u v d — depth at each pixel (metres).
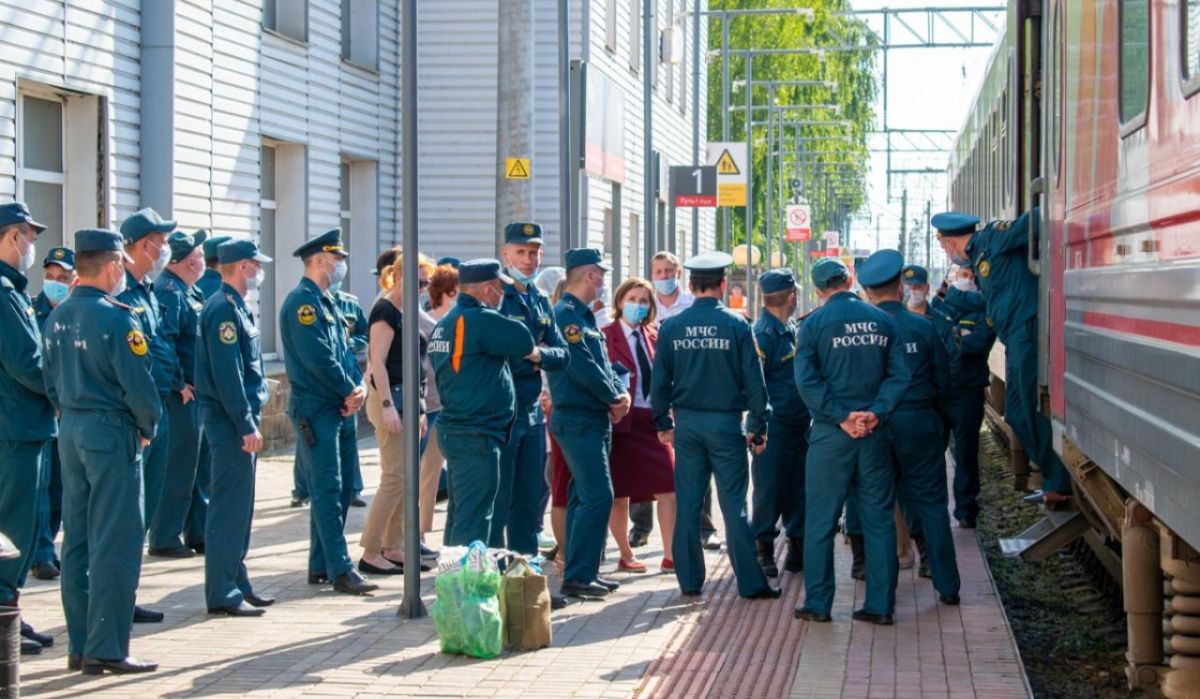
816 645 8.24
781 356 10.43
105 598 7.43
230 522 8.81
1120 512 7.84
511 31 13.28
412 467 8.80
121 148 14.26
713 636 8.45
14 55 12.52
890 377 8.73
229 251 8.74
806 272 63.38
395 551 10.44
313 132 18.75
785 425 10.38
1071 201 8.54
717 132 56.31
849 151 71.44
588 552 9.46
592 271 9.24
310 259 9.41
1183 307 5.50
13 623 6.00
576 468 9.40
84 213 13.91
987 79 18.75
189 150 15.19
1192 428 5.38
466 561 7.92
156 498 9.80
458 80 22.42
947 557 9.34
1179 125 5.68
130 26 14.39
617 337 10.30
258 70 16.98
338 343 9.73
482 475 8.63
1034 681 8.23
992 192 17.53
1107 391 7.15
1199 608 6.89
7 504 7.88
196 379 8.81
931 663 7.82
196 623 8.62
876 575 8.80
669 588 9.89
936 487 9.38
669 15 35.62
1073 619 9.87
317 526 9.61
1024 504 14.31
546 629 8.12
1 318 7.77
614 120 15.19
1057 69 9.31
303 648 8.03
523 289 9.66
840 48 37.50
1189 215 5.45
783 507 10.58
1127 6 6.80
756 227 59.84
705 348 9.31
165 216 14.74
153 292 10.72
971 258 11.46
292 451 17.25
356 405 9.55
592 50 24.12
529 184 13.34
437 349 8.70
